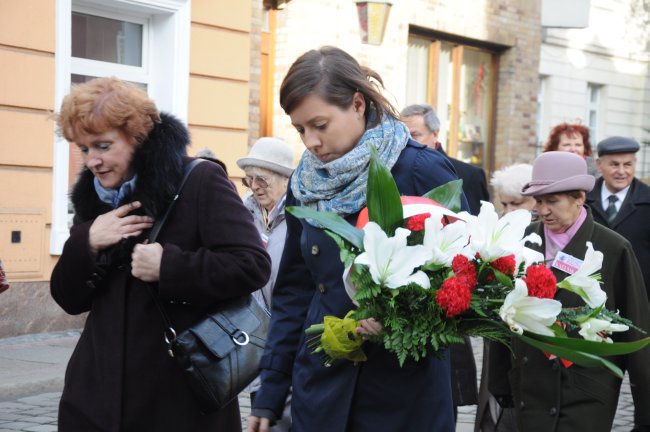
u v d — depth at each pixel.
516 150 18.12
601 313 3.04
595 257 2.91
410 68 16.12
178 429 3.25
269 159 5.55
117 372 3.20
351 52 13.77
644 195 6.94
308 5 13.10
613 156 6.96
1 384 7.51
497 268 2.74
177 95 10.79
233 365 3.28
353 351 2.93
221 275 3.22
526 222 2.78
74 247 3.23
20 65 9.44
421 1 15.62
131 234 3.22
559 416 4.20
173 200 3.28
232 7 11.35
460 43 16.95
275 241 4.92
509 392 4.54
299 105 3.00
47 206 9.70
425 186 3.05
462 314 2.79
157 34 10.83
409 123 7.08
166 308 3.26
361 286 2.73
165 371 3.25
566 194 4.30
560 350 2.66
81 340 3.34
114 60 10.56
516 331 2.69
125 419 3.21
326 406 3.04
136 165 3.24
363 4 12.39
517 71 17.98
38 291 9.66
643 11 22.19
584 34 20.75
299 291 3.41
